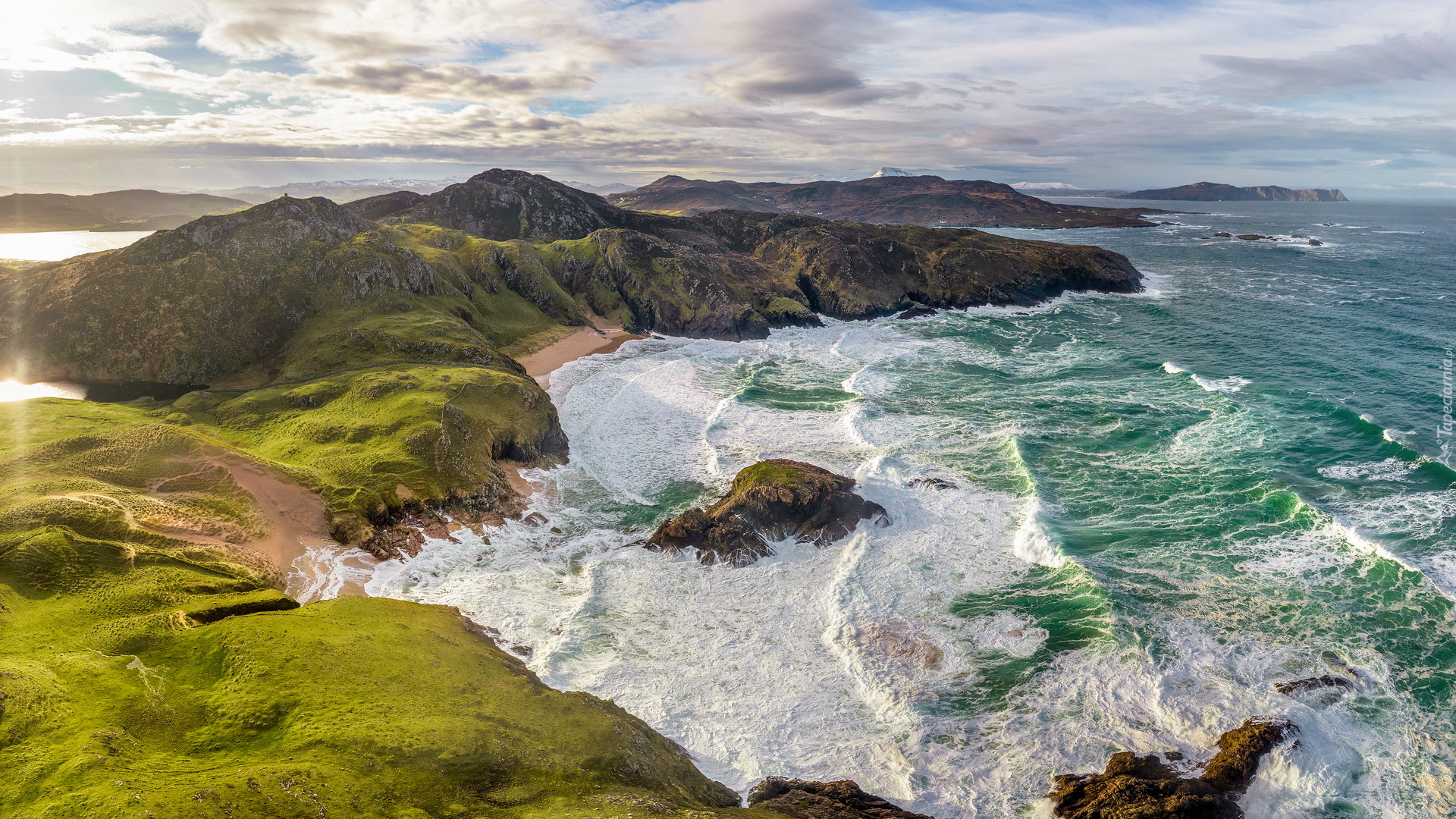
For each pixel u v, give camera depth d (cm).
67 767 2119
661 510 4856
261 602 3369
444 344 7181
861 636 3456
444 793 2269
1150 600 3588
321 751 2333
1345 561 3778
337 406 5775
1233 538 4078
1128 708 2952
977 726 2916
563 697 2842
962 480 4972
